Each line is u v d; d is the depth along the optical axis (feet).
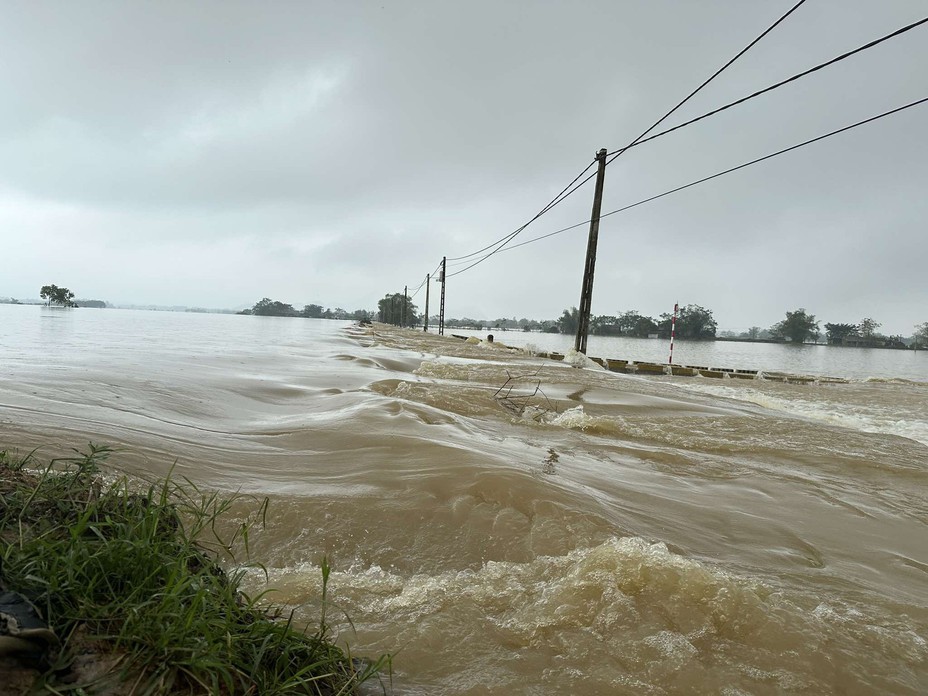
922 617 8.18
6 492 6.98
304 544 9.52
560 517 10.79
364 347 71.41
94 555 5.54
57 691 4.23
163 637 4.91
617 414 27.35
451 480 12.39
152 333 72.79
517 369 45.91
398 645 6.67
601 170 59.93
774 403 37.55
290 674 5.45
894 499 15.55
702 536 11.39
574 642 6.85
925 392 50.11
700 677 6.25
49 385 19.97
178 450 13.65
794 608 7.86
